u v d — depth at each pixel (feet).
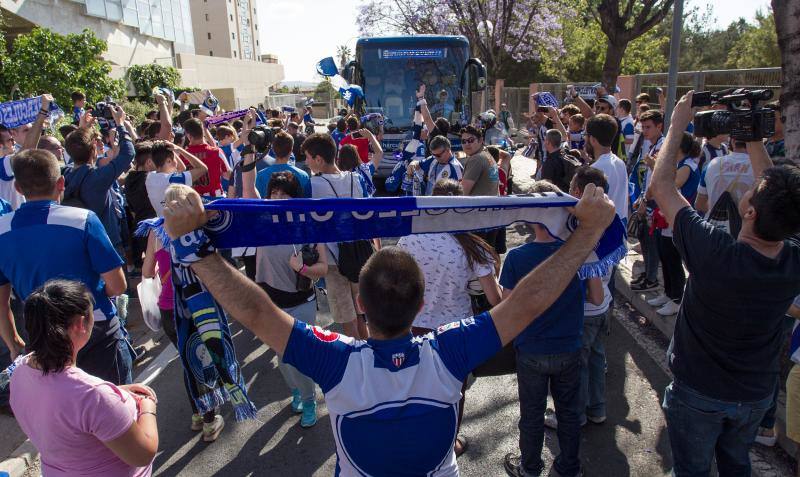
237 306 4.95
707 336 7.37
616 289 19.93
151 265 11.19
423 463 5.05
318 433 12.42
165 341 17.26
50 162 9.45
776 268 6.82
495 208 5.49
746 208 6.99
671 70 22.36
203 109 29.63
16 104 16.30
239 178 17.12
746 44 92.79
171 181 15.17
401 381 5.03
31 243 9.25
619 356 15.23
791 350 9.04
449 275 10.01
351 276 12.68
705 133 8.05
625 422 12.26
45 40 46.29
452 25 73.82
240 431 12.55
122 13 91.66
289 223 5.07
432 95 37.60
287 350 5.11
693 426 7.77
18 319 13.46
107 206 15.88
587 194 5.28
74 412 6.09
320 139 13.97
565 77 98.58
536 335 9.30
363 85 37.70
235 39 262.88
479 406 13.26
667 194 7.68
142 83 75.20
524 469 10.12
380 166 37.45
